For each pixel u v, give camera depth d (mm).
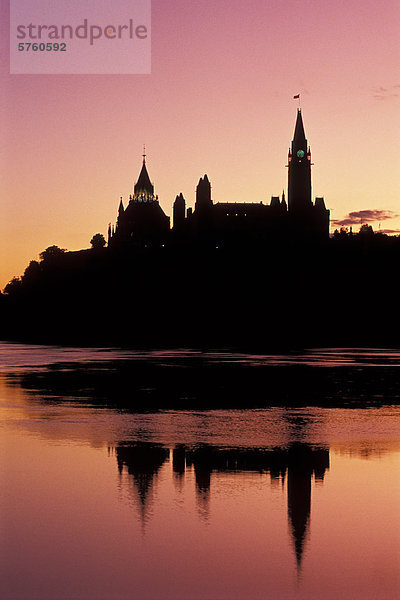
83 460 27188
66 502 21672
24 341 175625
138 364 80625
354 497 22359
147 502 21734
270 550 17844
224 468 25938
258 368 73875
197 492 22812
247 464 26578
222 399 46469
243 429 34281
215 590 15508
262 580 16047
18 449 29297
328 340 180375
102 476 24703
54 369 72750
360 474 25188
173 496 22344
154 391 51281
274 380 59812
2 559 17188
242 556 17438
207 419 37531
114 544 18188
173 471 25500
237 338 192125
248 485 23672
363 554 17641
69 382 58031
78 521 19938
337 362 84938
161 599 15047
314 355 102812
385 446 30125
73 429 34219
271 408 42250
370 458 27766
